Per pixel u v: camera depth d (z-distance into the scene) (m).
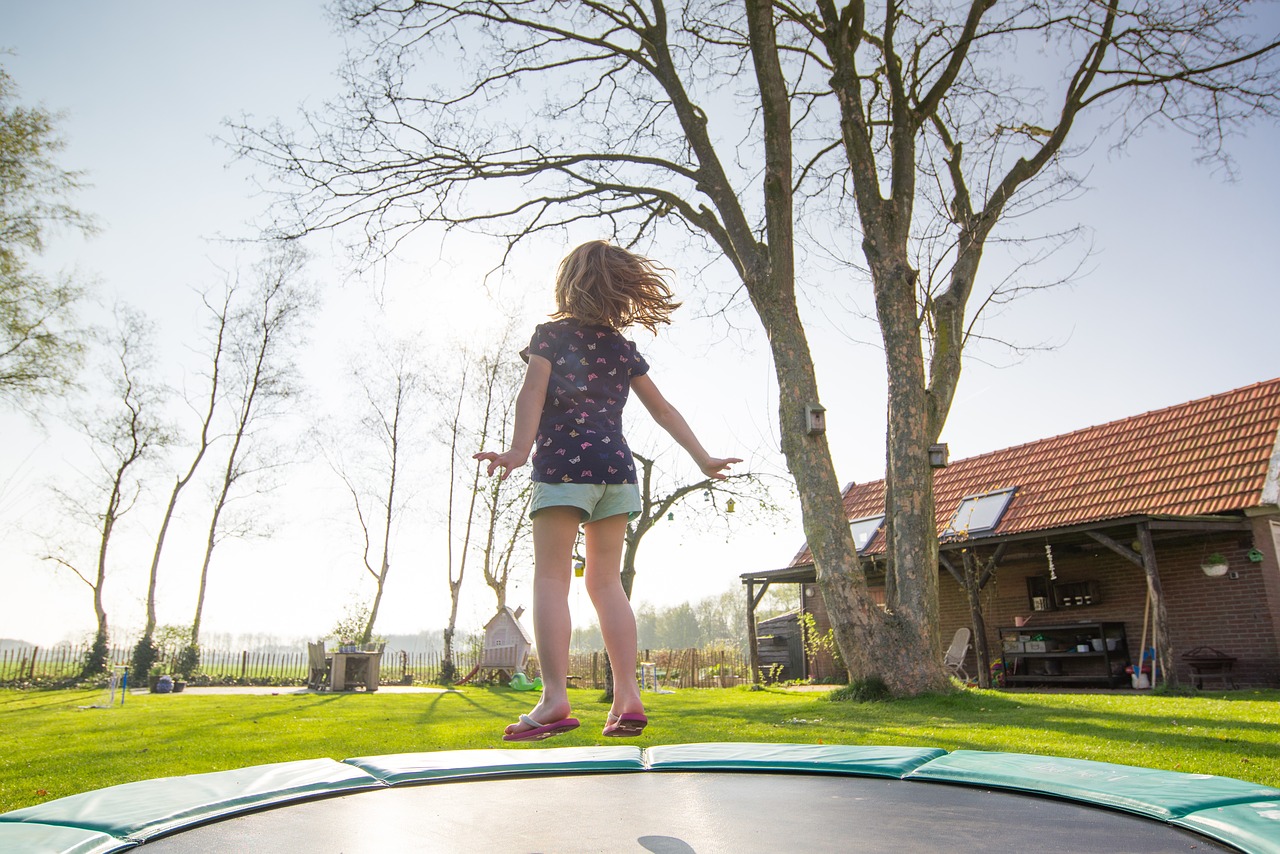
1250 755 4.22
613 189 10.55
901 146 9.44
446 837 1.39
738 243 9.47
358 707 10.32
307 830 1.47
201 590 19.16
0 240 15.12
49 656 19.38
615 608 1.91
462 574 21.06
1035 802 1.64
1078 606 12.87
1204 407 12.94
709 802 1.68
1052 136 10.18
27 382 16.09
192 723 7.79
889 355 8.84
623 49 10.26
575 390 1.95
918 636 8.17
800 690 14.12
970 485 15.66
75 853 1.33
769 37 9.21
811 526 8.58
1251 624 10.68
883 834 1.36
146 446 19.86
